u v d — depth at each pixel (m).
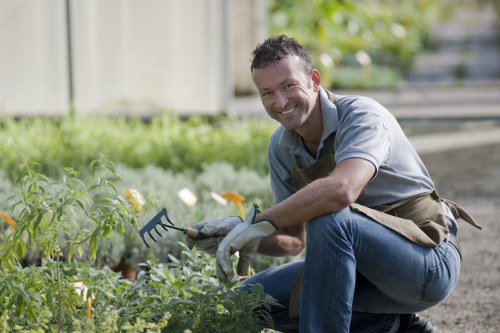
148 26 13.77
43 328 4.79
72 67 13.71
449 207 5.27
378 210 4.95
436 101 20.94
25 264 6.76
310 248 4.62
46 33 13.70
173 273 5.38
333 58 25.80
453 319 6.54
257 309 5.11
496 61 28.09
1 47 13.67
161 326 4.46
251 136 11.55
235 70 21.00
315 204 4.58
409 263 4.74
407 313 5.17
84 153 10.60
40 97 13.75
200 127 12.27
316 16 25.83
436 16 32.31
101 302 4.97
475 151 14.44
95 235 4.76
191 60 13.87
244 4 20.47
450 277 4.91
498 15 33.03
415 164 5.05
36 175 4.96
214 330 4.85
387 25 28.27
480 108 19.28
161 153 10.96
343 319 4.60
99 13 13.73
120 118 12.95
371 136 4.76
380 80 24.55
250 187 8.85
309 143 5.09
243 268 4.76
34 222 4.69
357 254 4.68
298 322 5.13
